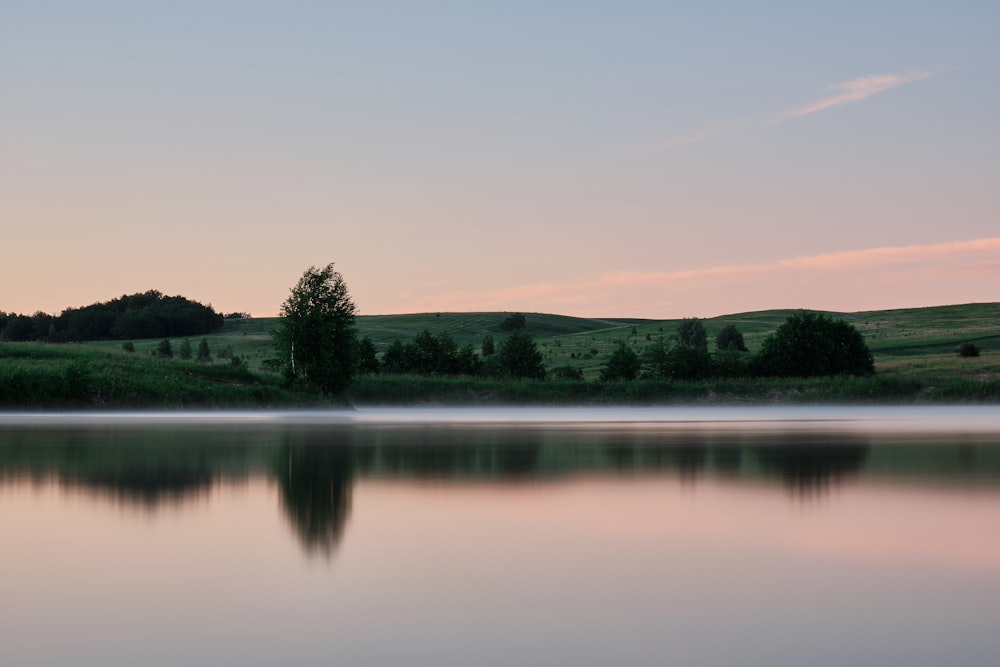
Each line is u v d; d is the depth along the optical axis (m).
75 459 32.44
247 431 50.75
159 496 23.00
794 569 15.27
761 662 10.77
